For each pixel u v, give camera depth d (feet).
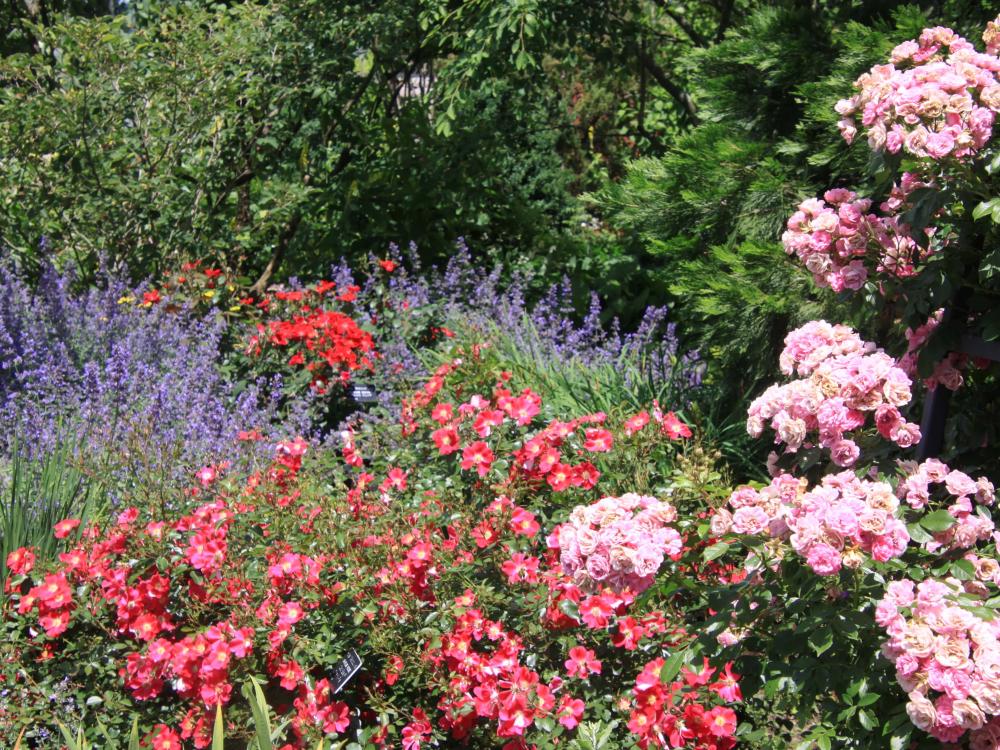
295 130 25.13
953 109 8.18
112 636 10.34
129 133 23.08
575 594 9.91
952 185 8.50
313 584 10.28
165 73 22.53
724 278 15.24
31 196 22.80
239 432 15.06
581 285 24.32
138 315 20.47
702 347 17.20
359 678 10.60
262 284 24.39
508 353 17.51
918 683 7.01
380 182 24.44
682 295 18.31
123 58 22.62
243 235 23.57
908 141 8.36
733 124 17.02
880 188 9.92
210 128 23.29
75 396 17.39
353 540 10.74
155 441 14.01
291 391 18.13
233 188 24.62
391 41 23.62
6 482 13.80
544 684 9.98
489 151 25.11
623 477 11.82
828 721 7.83
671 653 9.69
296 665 9.87
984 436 10.03
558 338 20.38
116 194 22.66
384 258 24.52
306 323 18.63
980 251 8.92
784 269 14.66
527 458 11.67
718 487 9.43
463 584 10.44
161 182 22.76
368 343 18.42
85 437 14.88
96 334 19.61
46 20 28.53
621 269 24.47
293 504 11.39
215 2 27.32
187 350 19.21
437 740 9.82
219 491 12.01
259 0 24.94
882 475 8.46
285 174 24.45
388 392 17.43
